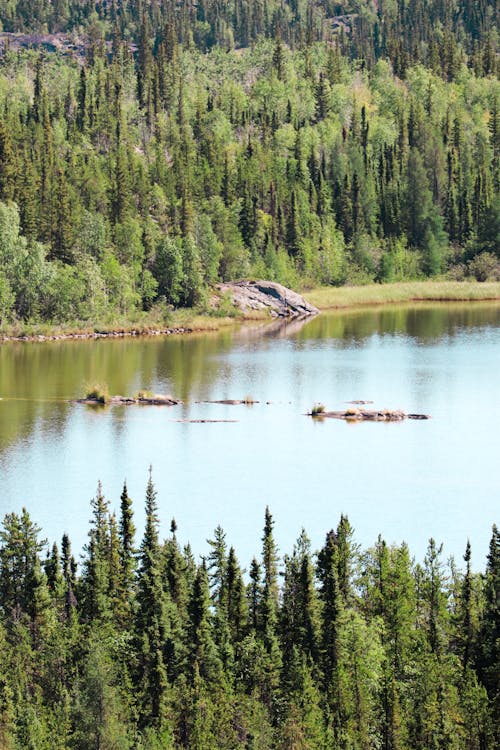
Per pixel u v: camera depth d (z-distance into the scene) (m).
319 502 100.62
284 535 91.56
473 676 63.31
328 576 67.75
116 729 56.47
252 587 72.00
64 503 100.12
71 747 56.19
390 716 60.22
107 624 68.81
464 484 106.12
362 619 67.38
